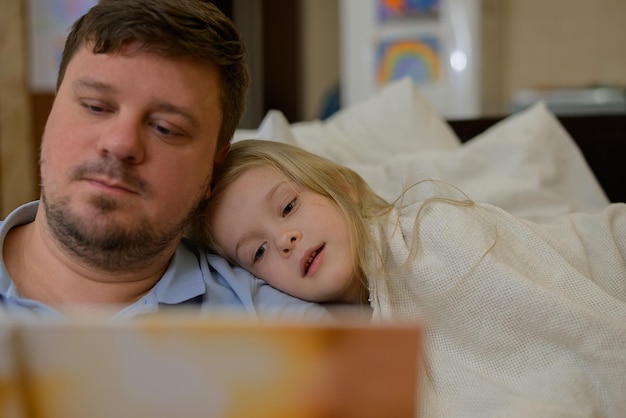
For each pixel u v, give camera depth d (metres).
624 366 0.91
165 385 0.46
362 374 0.45
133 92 0.86
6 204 3.44
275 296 1.06
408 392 0.45
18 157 3.49
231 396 0.46
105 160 0.85
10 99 3.47
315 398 0.46
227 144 1.06
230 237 1.11
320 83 5.53
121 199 0.86
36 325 0.45
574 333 0.93
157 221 0.90
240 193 1.10
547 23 4.02
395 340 0.45
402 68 3.72
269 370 0.46
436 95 3.67
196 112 0.90
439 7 3.62
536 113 1.63
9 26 3.46
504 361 0.96
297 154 1.14
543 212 1.44
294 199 1.09
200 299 1.01
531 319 0.95
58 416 0.46
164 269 1.01
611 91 3.26
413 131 1.70
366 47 3.79
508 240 1.06
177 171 0.90
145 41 0.86
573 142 1.63
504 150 1.52
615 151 1.72
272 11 5.34
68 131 0.87
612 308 0.99
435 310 1.00
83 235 0.87
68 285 0.95
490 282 0.97
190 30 0.88
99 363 0.45
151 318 0.46
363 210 1.14
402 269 1.03
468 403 0.91
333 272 1.04
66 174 0.86
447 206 1.07
